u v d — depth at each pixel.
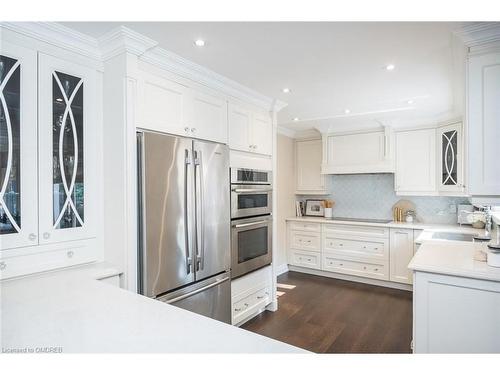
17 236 1.64
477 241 2.60
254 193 2.99
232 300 2.71
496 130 1.69
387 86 2.76
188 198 2.17
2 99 1.58
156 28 1.77
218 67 2.33
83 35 1.84
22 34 1.64
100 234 2.00
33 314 1.16
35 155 1.71
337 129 4.54
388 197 4.56
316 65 2.29
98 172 1.99
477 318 1.70
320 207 5.04
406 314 3.19
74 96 1.88
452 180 3.64
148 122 2.00
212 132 2.52
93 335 1.00
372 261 4.14
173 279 2.07
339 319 3.08
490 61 1.71
